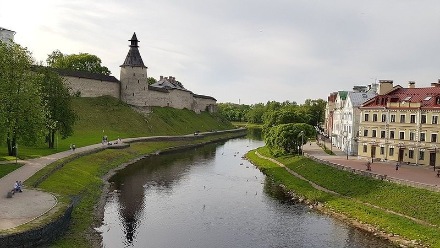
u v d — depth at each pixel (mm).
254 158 116500
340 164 83250
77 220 50000
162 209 60594
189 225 53625
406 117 85250
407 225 51438
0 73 72875
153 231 50656
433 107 79812
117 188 72562
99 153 98750
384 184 63219
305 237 49844
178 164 104438
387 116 89062
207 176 88688
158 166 99438
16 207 45250
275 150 110938
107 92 174250
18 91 74375
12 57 74688
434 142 79938
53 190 57562
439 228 49344
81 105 155250
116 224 52250
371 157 93000
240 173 93812
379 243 47969
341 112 119438
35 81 79562
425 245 46531
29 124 74625
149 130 162125
